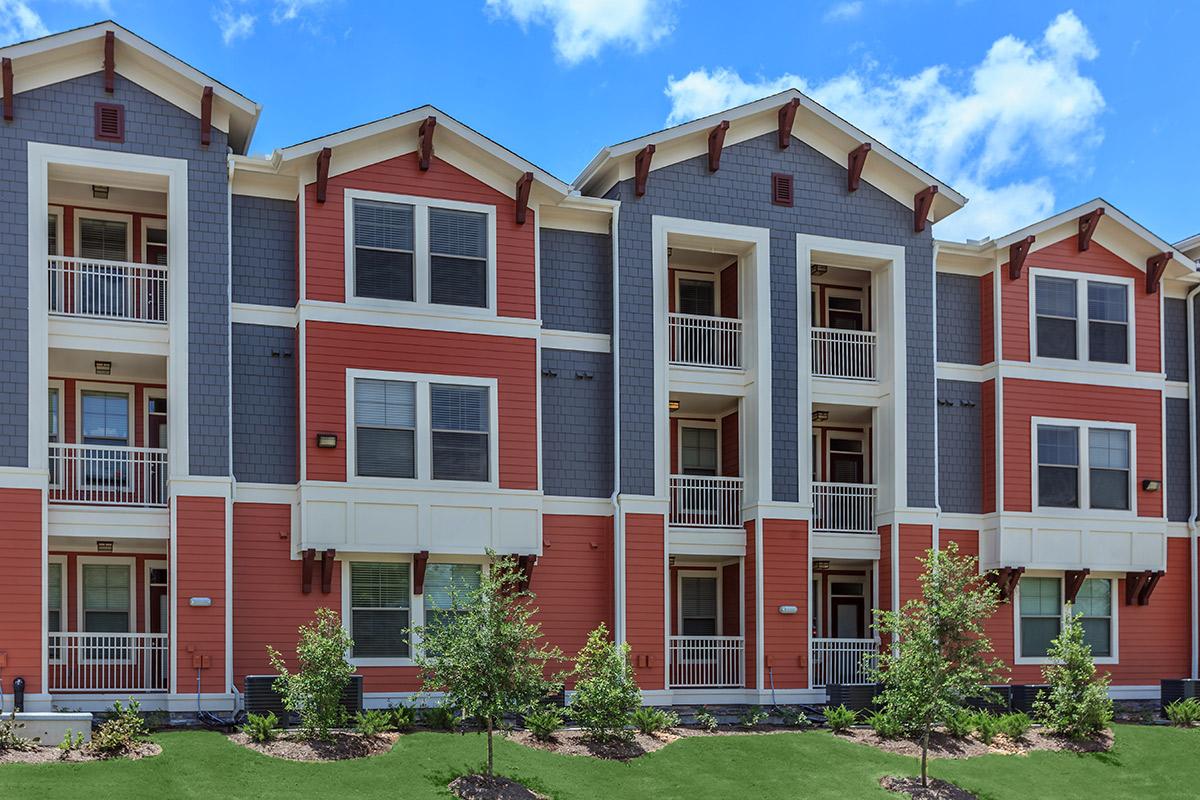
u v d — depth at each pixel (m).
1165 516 28.81
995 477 27.48
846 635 29.16
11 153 21.97
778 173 26.69
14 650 21.08
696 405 27.47
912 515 26.80
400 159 24.03
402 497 23.27
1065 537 27.78
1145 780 21.44
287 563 22.92
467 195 24.39
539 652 20.23
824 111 26.61
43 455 21.67
